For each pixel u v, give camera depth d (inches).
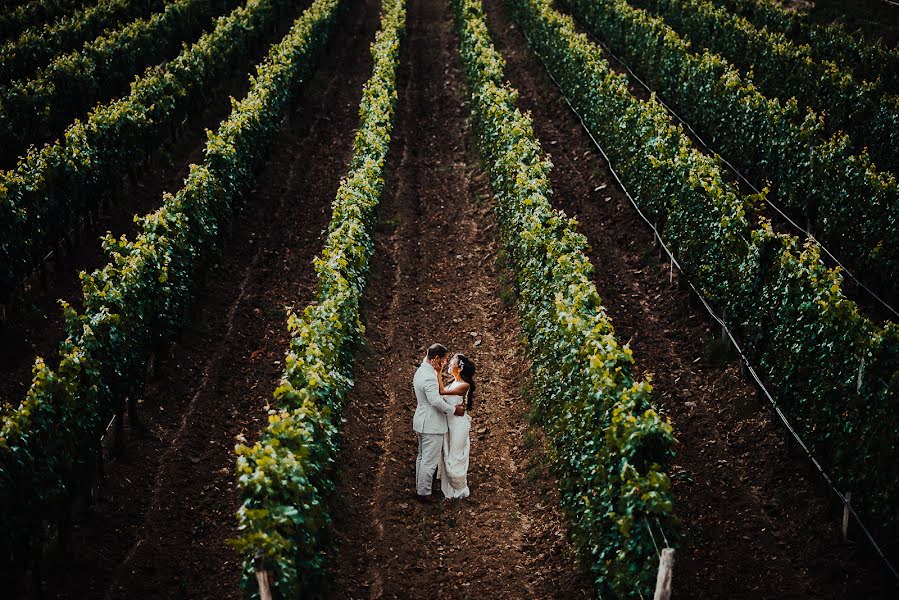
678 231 595.5
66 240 615.8
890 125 743.1
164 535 388.5
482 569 378.3
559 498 413.1
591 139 867.4
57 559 357.7
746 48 1019.3
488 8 1540.4
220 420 479.5
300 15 1438.2
